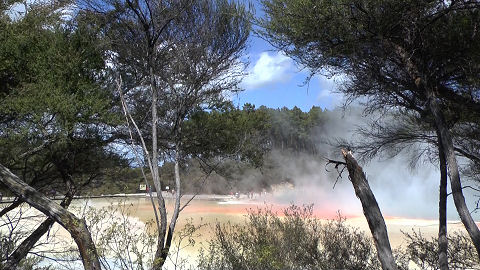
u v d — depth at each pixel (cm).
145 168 648
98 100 538
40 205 273
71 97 528
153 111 407
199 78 563
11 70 566
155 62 477
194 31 543
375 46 407
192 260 613
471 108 436
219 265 533
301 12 395
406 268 518
